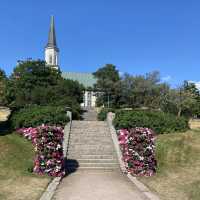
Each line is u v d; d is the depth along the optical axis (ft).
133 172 54.03
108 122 82.53
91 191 41.86
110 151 66.95
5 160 55.62
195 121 114.32
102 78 239.50
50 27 372.99
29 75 176.04
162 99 168.76
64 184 46.50
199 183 46.70
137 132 55.77
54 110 79.97
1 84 122.72
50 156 52.03
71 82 167.73
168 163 59.67
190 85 183.83
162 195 41.22
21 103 136.15
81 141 71.15
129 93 219.82
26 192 40.70
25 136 70.44
